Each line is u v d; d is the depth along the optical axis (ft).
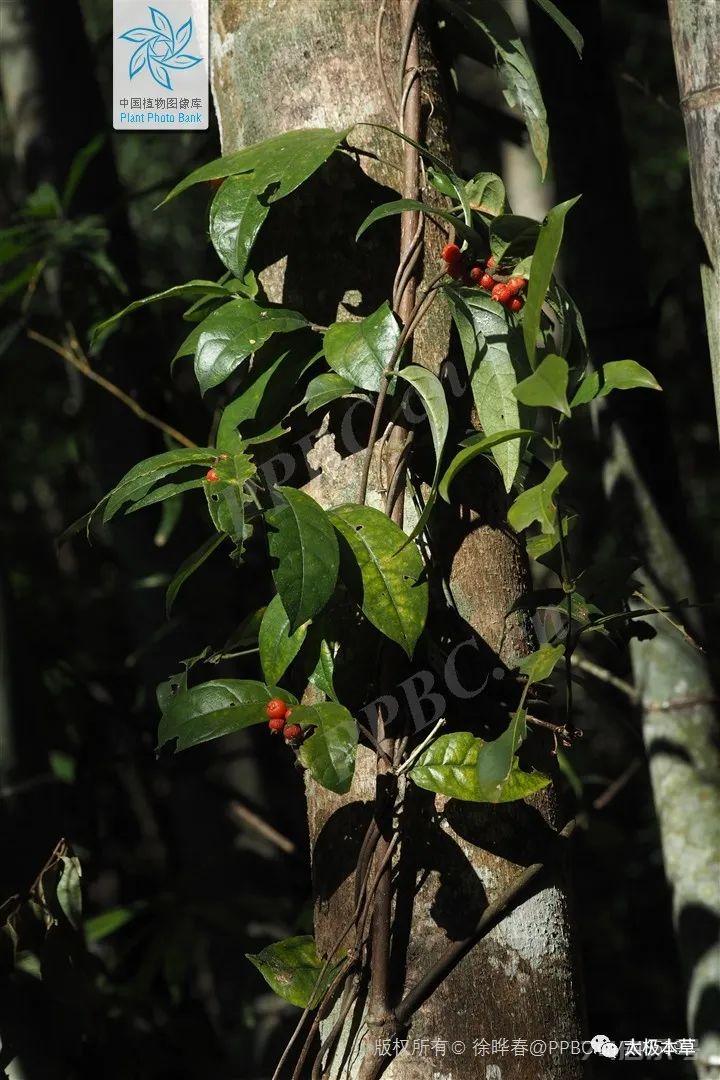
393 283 7.46
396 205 6.81
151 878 16.10
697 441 23.32
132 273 14.60
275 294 7.73
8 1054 9.80
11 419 22.06
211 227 7.25
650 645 11.86
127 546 14.53
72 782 14.92
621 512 11.94
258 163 7.20
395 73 7.74
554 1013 6.81
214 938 14.65
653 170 25.16
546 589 7.47
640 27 27.02
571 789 15.72
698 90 7.00
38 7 14.55
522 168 17.69
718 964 10.87
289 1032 13.99
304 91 7.77
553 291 7.00
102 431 14.12
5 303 14.71
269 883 15.08
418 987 6.66
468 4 8.55
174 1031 13.24
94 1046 11.02
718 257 6.95
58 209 13.16
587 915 18.12
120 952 15.03
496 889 6.82
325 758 6.45
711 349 7.17
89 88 14.80
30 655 12.73
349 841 7.08
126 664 14.64
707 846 11.20
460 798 6.59
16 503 23.88
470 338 6.90
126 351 14.06
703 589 11.84
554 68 12.22
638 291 11.96
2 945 9.25
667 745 11.62
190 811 14.98
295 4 7.88
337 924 7.06
